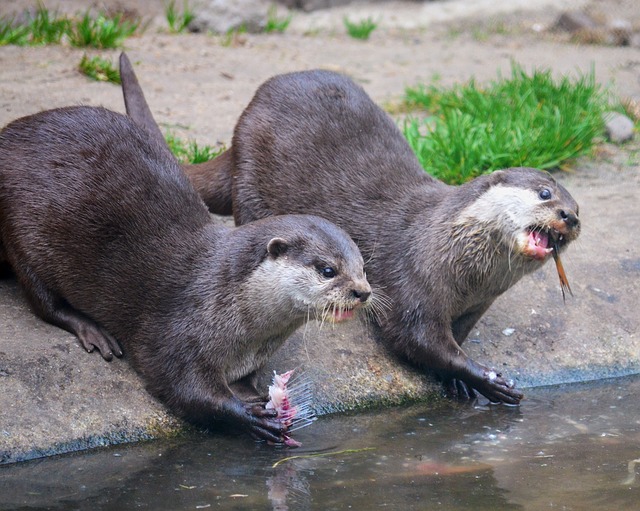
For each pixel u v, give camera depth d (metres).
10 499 11.87
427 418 15.21
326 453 13.66
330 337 16.25
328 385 15.52
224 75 27.94
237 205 17.78
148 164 15.23
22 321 15.06
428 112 26.03
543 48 36.31
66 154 15.04
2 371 13.74
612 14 41.12
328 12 41.72
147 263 14.57
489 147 22.00
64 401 13.77
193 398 13.97
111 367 14.48
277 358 15.68
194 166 18.84
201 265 14.39
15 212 14.90
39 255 14.84
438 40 37.22
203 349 14.00
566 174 22.84
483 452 13.84
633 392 16.44
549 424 15.02
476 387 15.84
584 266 18.92
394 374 16.11
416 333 15.88
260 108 17.86
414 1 43.75
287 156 17.33
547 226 15.20
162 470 12.89
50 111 15.62
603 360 17.22
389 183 16.95
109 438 13.66
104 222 14.73
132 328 14.59
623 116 25.77
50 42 28.42
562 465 13.41
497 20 41.00
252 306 14.02
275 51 32.16
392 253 16.27
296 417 14.69
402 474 12.98
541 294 18.19
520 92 25.92
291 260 13.89
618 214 20.81
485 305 16.52
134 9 36.09
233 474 12.83
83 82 25.08
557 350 17.23
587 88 25.91
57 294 15.05
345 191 16.95
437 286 15.80
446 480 12.81
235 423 13.94
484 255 15.63
